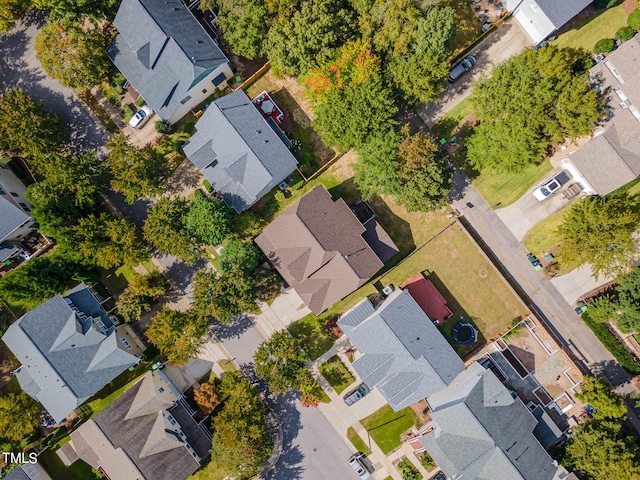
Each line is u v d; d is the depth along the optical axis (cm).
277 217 5916
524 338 6122
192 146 5809
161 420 5769
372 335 5719
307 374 5703
